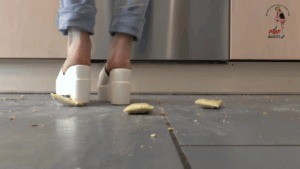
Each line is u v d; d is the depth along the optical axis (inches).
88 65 42.7
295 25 61.9
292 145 23.2
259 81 64.8
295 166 18.6
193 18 61.8
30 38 62.4
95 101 46.6
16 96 56.0
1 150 21.3
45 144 22.9
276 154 20.9
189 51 62.3
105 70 46.1
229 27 62.0
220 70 64.4
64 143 23.2
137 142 23.7
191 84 64.7
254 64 64.4
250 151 21.5
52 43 62.6
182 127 29.4
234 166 18.5
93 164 18.5
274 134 26.7
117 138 24.9
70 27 41.9
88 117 34.2
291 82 65.1
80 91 42.1
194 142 23.9
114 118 33.8
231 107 42.9
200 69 64.4
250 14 61.6
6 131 27.0
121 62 43.3
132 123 31.1
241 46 62.1
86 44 42.4
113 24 43.6
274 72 64.7
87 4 41.6
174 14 61.6
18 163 18.7
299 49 62.2
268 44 62.1
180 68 64.4
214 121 32.5
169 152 21.1
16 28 62.2
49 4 61.9
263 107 43.1
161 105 44.8
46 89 64.7
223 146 22.8
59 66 64.5
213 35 62.1
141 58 62.1
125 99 43.4
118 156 20.1
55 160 19.2
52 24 62.2
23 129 27.8
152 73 64.2
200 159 19.7
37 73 64.6
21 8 61.9
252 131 27.9
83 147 22.1
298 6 61.6
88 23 41.8
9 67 64.5
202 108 41.9
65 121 31.8
